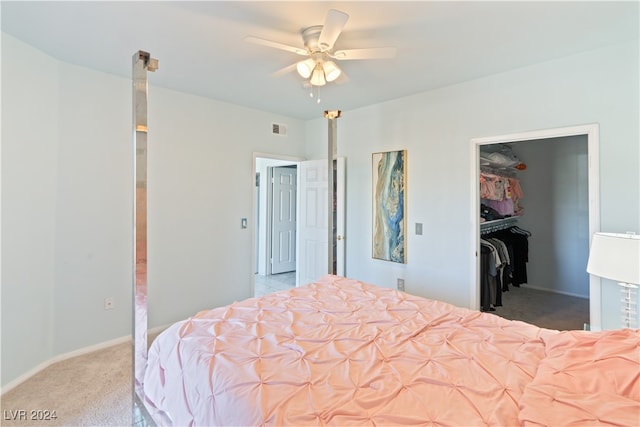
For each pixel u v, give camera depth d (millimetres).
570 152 4469
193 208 3531
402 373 1243
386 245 3717
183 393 1317
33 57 2420
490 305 3695
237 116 3881
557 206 4582
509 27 2092
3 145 2225
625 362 1084
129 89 3027
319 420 998
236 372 1247
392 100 3633
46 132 2549
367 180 3902
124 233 3025
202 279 3623
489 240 4016
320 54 2094
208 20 2045
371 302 2082
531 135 2693
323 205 4266
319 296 2203
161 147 3275
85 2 1850
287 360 1338
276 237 5891
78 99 2748
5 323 2256
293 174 6125
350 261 4098
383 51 2020
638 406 904
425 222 3393
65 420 1949
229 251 3848
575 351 1230
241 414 1073
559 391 1030
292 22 2059
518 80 2756
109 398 2162
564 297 4344
